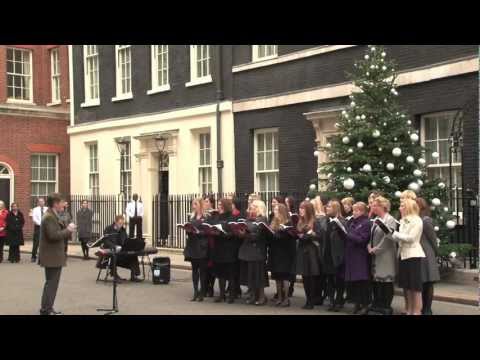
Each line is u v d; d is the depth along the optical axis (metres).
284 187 18.41
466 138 13.93
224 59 20.41
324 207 11.59
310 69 17.81
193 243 11.93
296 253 10.98
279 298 11.34
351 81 16.41
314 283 10.88
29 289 13.53
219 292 12.80
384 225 9.80
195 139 21.45
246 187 19.59
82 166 25.97
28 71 29.56
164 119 22.25
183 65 21.72
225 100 20.30
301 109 18.00
